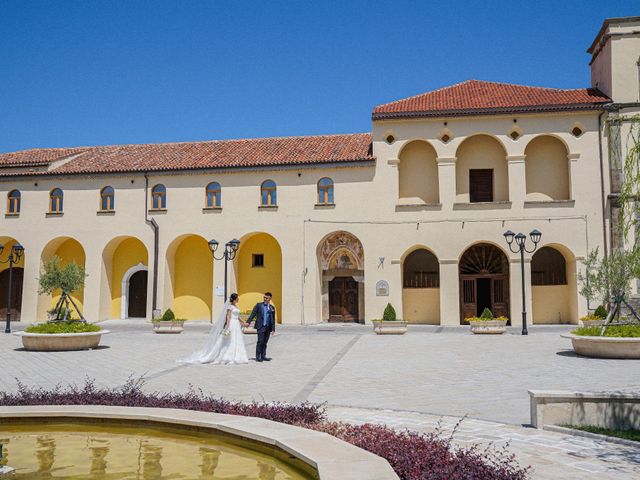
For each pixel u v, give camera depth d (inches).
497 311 1234.6
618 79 1193.4
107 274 1381.6
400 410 382.9
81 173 1365.7
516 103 1224.2
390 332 997.2
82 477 209.8
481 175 1289.4
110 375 538.0
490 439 303.4
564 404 328.2
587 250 1173.7
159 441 264.4
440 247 1220.5
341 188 1272.1
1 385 481.1
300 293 1259.2
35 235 1385.3
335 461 201.3
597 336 641.0
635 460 264.2
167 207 1339.8
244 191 1310.3
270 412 298.7
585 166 1192.2
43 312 1387.8
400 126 1254.9
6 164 1408.7
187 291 1379.2
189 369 579.8
